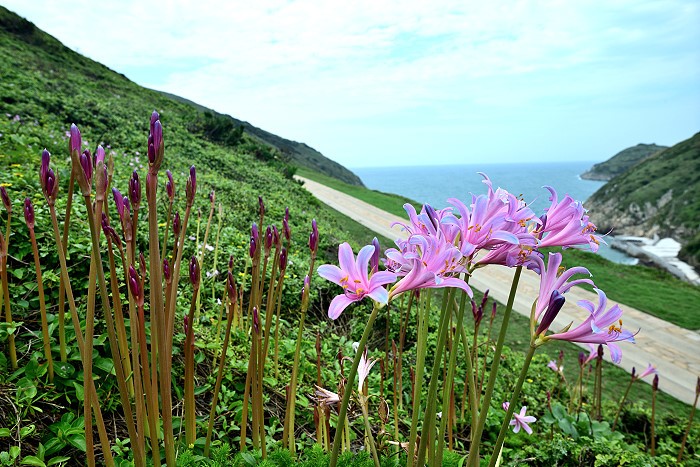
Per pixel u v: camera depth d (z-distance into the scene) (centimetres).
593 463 362
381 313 545
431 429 174
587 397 578
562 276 142
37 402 237
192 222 662
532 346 141
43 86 1655
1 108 1197
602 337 132
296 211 1298
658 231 5603
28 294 303
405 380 416
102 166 151
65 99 1570
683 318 1288
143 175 927
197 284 197
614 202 6925
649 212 6122
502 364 582
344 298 133
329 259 872
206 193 980
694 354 1046
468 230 142
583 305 133
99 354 274
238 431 276
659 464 407
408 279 136
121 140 1385
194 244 545
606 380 846
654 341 1108
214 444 239
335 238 1090
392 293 138
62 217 409
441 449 176
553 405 432
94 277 161
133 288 168
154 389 186
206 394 302
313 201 1898
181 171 1198
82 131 1321
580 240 146
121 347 225
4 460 195
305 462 208
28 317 290
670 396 824
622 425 527
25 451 213
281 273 282
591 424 405
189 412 214
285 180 2056
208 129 2400
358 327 529
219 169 1622
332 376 368
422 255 141
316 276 597
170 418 187
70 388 249
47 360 246
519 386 145
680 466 415
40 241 352
